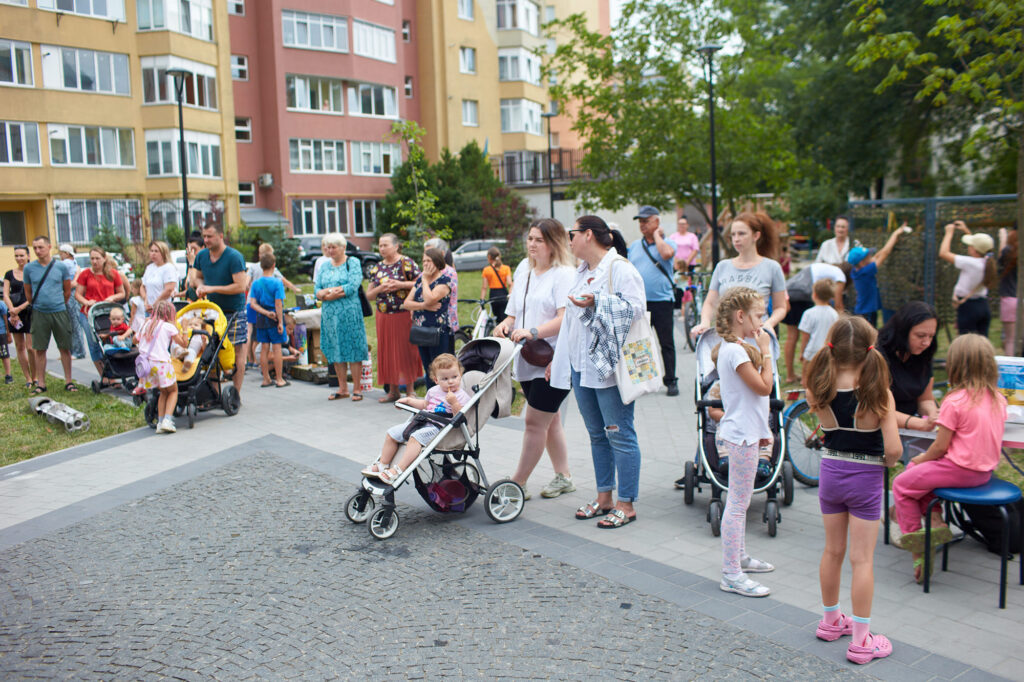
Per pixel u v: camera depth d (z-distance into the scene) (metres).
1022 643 4.11
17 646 4.43
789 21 24.06
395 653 4.18
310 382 12.40
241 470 7.71
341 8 42.94
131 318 12.29
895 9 16.11
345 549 5.65
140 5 35.91
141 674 4.07
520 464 6.40
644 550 5.47
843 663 3.94
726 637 4.23
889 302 11.07
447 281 9.48
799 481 6.73
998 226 10.28
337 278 10.58
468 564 5.32
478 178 41.72
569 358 5.94
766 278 6.48
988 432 4.60
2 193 32.59
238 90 40.91
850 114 24.22
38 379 12.09
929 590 4.75
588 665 3.99
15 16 32.66
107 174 35.44
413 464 5.84
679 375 11.95
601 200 26.05
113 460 8.27
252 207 41.66
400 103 47.25
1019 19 8.17
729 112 24.09
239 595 4.97
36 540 6.09
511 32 52.75
